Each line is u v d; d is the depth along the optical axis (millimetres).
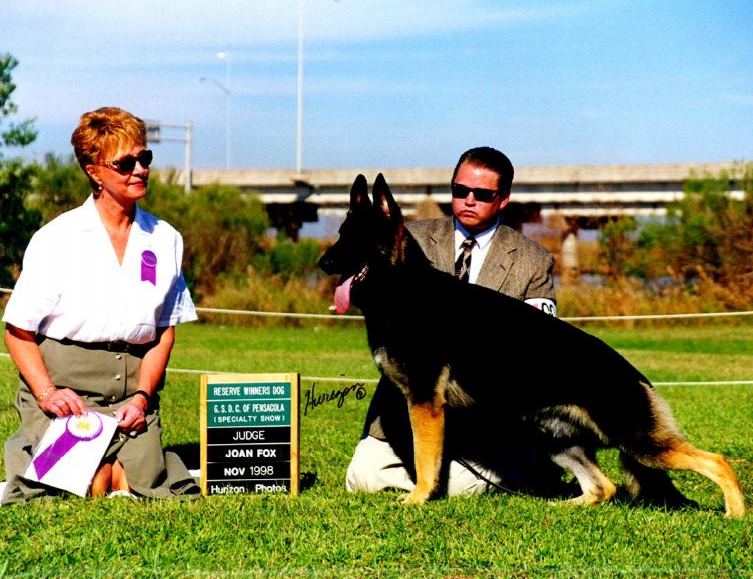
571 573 3848
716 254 25984
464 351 5184
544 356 5102
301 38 48000
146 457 5133
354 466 5711
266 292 23156
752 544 4293
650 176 40438
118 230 5199
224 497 5184
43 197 29344
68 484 4871
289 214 49156
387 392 5680
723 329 22078
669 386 12680
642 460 5008
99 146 4988
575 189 41938
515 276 5617
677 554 4148
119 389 5145
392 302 5191
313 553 4078
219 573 3771
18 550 4000
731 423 9227
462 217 5586
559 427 5160
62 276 4973
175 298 5395
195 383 11617
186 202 29812
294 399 5387
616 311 23047
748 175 27516
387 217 5223
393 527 4488
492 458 5602
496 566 3939
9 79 23156
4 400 9477
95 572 3746
